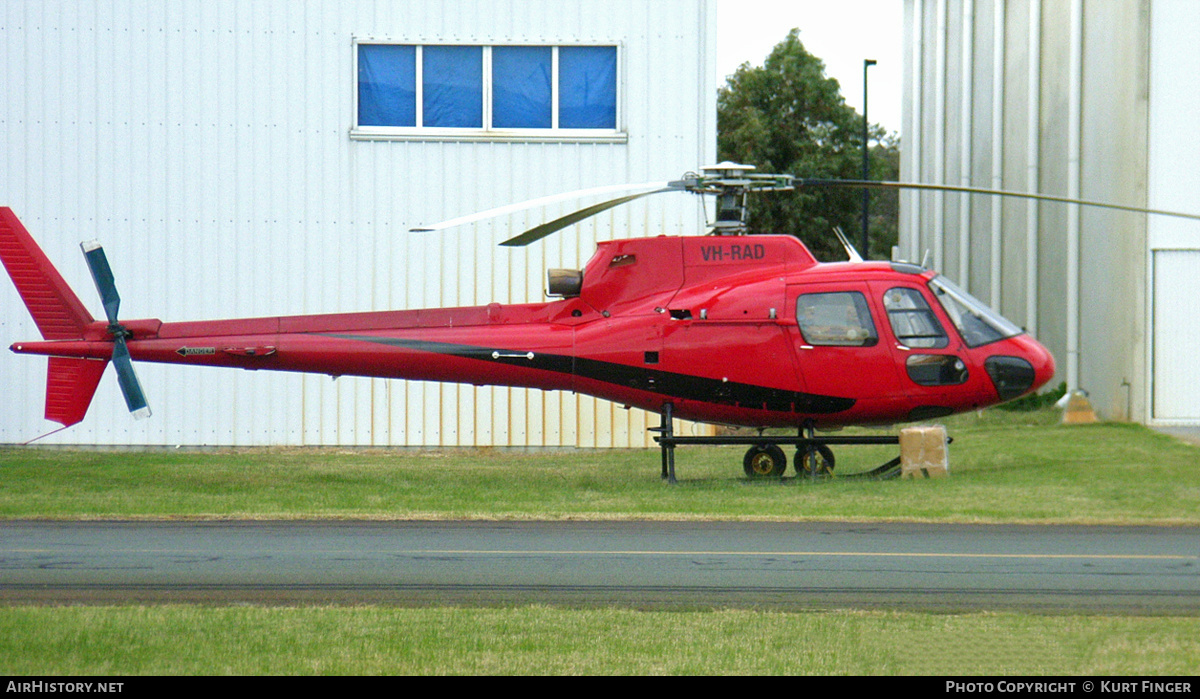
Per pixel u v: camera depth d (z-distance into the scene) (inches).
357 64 2696.9
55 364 2166.6
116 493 1961.1
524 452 2706.7
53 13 2667.3
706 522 1637.6
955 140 4227.4
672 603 1151.6
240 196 2674.7
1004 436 2770.7
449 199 2696.9
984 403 2054.6
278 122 2679.6
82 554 1405.0
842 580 1253.1
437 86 2719.0
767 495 1873.8
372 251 2684.5
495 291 2696.9
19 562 1354.6
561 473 2267.5
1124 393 2982.3
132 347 2140.7
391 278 2689.5
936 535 1524.4
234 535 1540.4
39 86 2669.8
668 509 1737.2
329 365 2121.1
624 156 2704.2
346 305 2679.6
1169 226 2891.2
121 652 969.5
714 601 1159.6
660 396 2074.3
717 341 2037.4
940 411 2062.0
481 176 2699.3
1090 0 3174.2
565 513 1710.1
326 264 2679.6
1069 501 1785.2
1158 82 2883.9
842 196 7298.2
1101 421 3041.3
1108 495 1843.0
